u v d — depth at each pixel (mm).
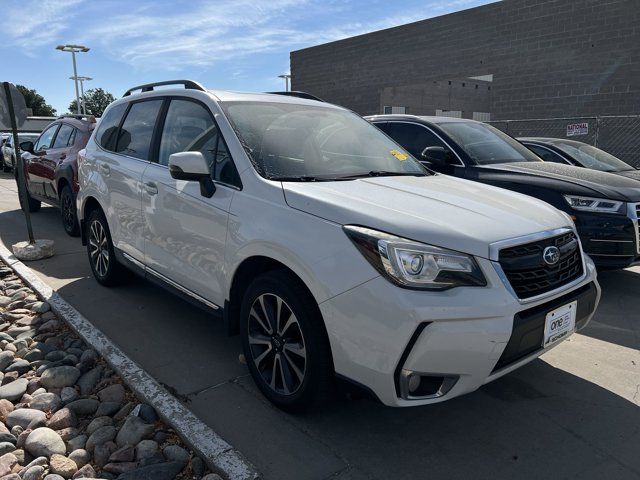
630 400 3225
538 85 16156
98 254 5066
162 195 3773
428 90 30594
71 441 2709
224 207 3201
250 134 3418
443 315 2334
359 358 2482
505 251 2572
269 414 2979
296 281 2801
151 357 3670
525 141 9008
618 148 14477
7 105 5969
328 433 2824
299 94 4629
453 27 18266
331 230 2631
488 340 2387
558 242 2889
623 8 14078
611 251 4984
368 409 3064
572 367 3650
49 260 6113
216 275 3299
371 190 3033
